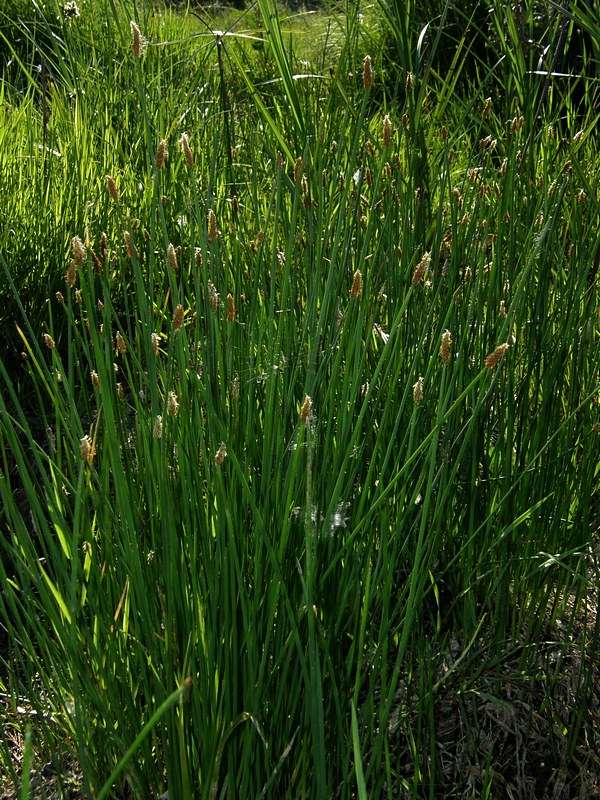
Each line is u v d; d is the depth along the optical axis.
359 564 0.53
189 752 0.53
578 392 0.75
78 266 0.48
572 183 0.77
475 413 0.53
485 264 0.72
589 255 0.71
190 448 0.51
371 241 0.69
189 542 0.51
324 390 0.58
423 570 0.55
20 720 0.67
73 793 0.63
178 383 0.59
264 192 0.94
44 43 1.96
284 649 0.50
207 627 0.50
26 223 1.08
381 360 0.49
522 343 0.74
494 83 1.54
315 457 0.55
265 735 0.53
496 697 0.67
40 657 0.76
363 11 2.10
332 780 0.54
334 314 0.57
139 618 0.53
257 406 0.58
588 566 0.74
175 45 1.78
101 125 1.29
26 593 0.56
